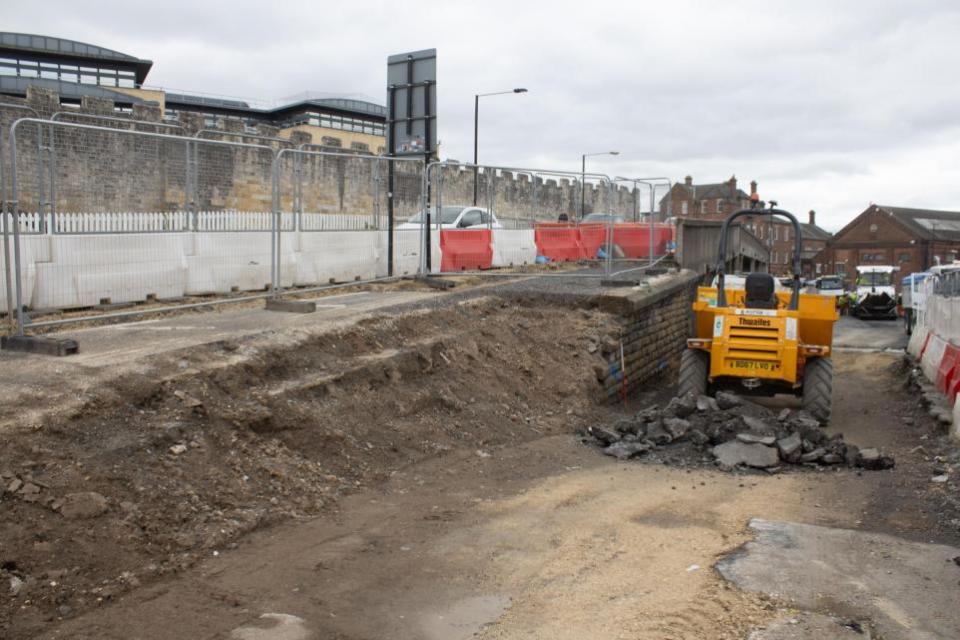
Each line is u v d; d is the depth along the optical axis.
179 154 12.73
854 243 90.75
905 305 27.55
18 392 6.05
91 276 10.08
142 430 6.09
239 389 7.27
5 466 5.08
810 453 8.62
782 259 99.25
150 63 54.78
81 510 5.00
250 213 13.20
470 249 17.17
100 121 21.08
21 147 11.32
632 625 4.45
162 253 11.00
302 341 8.58
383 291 13.80
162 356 7.30
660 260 21.61
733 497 7.21
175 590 4.67
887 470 8.39
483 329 11.48
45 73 52.22
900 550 5.75
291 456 6.84
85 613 4.32
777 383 10.98
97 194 11.86
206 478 5.96
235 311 10.62
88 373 6.64
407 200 16.56
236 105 68.94
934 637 4.35
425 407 8.88
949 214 98.31
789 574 5.23
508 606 4.71
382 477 7.13
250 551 5.32
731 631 4.37
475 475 7.60
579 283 15.87
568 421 10.26
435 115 14.27
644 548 5.73
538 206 19.66
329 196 16.33
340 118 71.62
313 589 4.82
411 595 4.82
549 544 5.79
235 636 4.18
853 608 4.70
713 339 10.95
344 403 7.98
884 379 17.27
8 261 7.96
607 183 16.45
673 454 8.83
